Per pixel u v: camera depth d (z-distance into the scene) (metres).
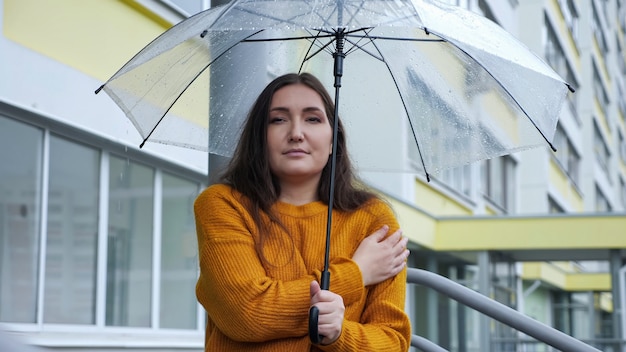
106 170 6.40
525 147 2.84
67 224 6.01
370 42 2.93
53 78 5.50
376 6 2.36
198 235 2.40
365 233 2.45
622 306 14.25
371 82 3.11
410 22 2.35
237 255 2.29
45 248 5.80
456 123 2.91
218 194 2.41
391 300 2.39
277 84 2.47
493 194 19.09
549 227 14.41
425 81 2.92
